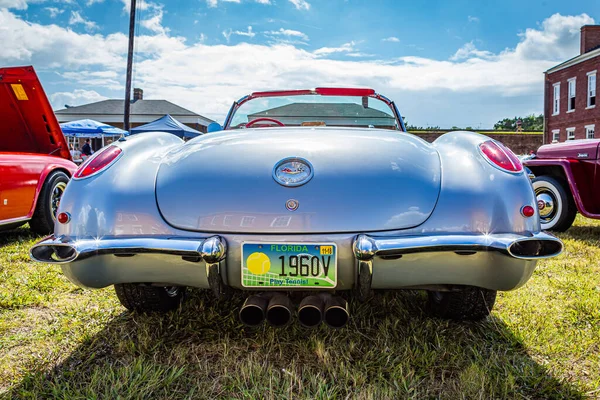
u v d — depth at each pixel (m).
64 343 1.88
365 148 1.76
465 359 1.73
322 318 1.54
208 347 1.83
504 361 1.70
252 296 1.59
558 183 4.61
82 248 1.54
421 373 1.61
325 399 1.44
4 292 2.50
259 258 1.53
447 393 1.49
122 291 2.04
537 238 1.49
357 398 1.44
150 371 1.61
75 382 1.57
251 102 2.90
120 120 30.00
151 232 1.59
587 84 24.39
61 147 4.66
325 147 1.75
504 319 2.10
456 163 1.73
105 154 1.77
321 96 2.88
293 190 1.58
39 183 4.11
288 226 1.53
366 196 1.58
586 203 4.34
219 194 1.61
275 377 1.57
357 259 1.48
